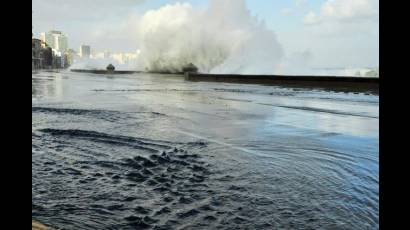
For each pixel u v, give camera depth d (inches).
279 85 1196.5
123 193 183.6
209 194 182.7
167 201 172.4
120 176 215.3
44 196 178.2
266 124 429.7
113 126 406.9
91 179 209.0
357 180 209.5
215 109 575.5
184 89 1039.6
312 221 148.6
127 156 265.9
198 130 386.0
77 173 221.3
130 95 833.5
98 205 166.4
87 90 984.9
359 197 179.0
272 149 295.9
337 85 1054.4
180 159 258.4
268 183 202.8
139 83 1376.7
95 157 262.8
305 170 230.4
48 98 743.7
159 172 224.8
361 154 279.1
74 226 142.1
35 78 1835.6
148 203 169.3
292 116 498.3
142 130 382.0
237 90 989.2
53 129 382.3
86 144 309.4
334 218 152.0
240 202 170.9
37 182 201.8
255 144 315.6
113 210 160.2
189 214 155.9
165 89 1033.5
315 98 754.2
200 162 250.5
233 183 201.9
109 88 1080.2
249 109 575.5
